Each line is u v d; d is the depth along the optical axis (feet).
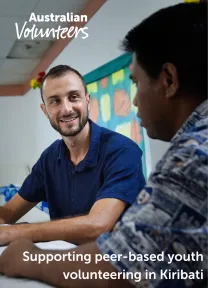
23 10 9.77
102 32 9.04
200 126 1.93
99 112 9.55
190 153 1.80
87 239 3.36
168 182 1.78
